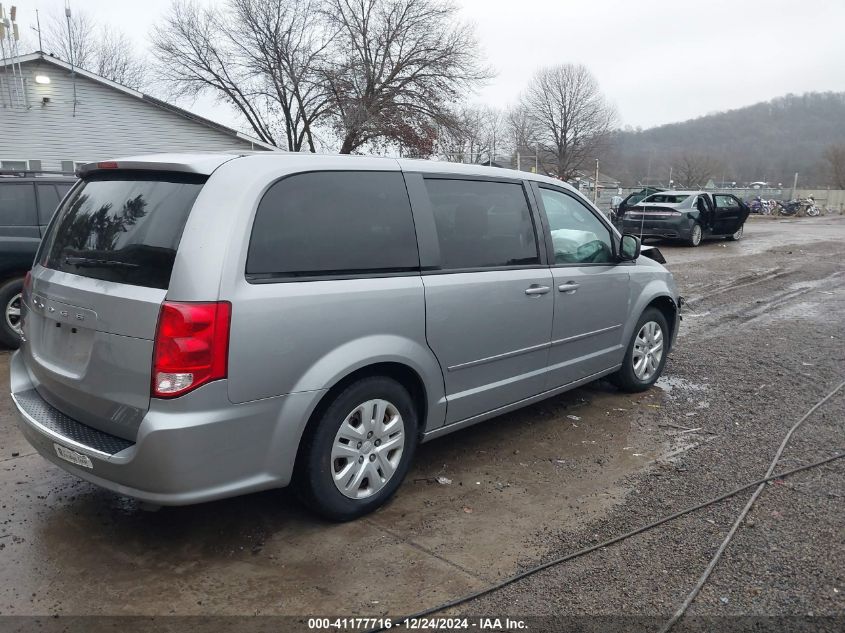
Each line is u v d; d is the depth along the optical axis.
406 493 3.88
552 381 4.71
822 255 16.69
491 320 4.07
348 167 3.48
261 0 33.66
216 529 3.43
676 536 3.40
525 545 3.32
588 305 4.89
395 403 3.60
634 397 5.71
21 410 3.41
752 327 8.60
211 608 2.80
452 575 3.06
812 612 2.79
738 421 5.13
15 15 20.02
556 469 4.24
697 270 13.84
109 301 2.96
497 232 4.22
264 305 2.98
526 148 58.94
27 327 3.63
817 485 3.99
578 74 57.88
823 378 6.29
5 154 19.83
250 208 3.02
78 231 3.39
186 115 22.23
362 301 3.34
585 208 5.05
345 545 3.30
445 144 34.03
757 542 3.33
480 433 4.86
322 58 34.06
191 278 2.83
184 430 2.80
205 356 2.82
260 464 3.07
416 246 3.69
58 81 20.17
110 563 3.11
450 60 33.16
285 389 3.09
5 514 3.54
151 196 3.15
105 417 3.05
